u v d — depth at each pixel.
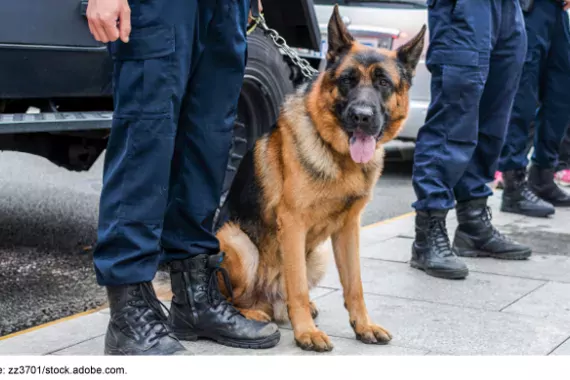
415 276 3.99
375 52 3.08
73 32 3.71
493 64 4.17
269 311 3.30
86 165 4.87
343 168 2.94
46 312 3.45
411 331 3.10
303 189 2.92
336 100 2.95
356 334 3.00
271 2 4.66
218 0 2.64
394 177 8.16
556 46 5.55
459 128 4.02
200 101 2.72
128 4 2.41
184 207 2.81
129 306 2.57
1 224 5.11
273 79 4.64
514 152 5.64
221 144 2.77
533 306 3.47
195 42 2.61
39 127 3.61
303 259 2.98
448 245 4.05
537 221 5.53
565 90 5.72
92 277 4.07
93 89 3.96
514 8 4.11
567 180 7.16
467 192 4.42
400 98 3.12
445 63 3.96
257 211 3.15
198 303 2.90
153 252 2.55
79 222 5.34
